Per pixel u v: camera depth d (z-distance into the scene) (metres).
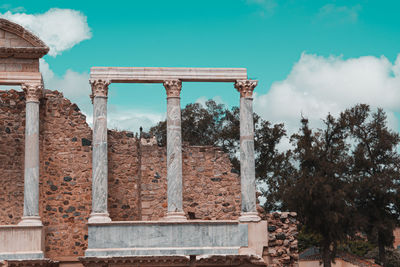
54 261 37.38
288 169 65.38
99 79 37.06
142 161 40.84
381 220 62.12
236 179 41.38
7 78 36.97
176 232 36.06
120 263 35.34
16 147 39.41
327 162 62.97
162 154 41.19
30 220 35.84
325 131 66.56
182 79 37.91
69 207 39.41
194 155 41.28
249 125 37.69
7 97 39.78
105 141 36.69
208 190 40.97
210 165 41.31
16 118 39.69
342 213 58.62
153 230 35.94
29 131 36.66
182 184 40.69
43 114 39.91
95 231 35.59
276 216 38.28
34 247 35.62
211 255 35.69
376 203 62.50
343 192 58.41
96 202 36.00
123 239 35.66
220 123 74.00
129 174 41.03
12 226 35.59
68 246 38.94
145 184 40.62
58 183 39.53
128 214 40.53
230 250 36.12
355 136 66.81
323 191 58.34
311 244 68.88
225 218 40.72
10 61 37.38
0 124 39.38
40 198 38.94
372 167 64.25
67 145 40.00
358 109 67.88
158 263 35.66
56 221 39.09
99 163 36.34
